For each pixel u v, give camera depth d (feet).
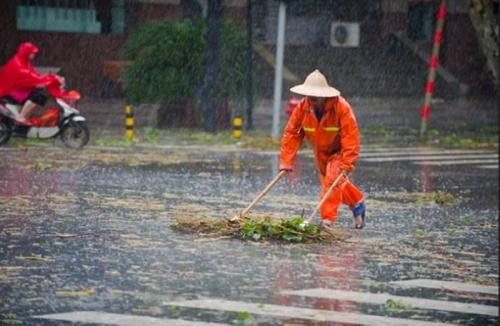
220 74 153.07
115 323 44.19
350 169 68.03
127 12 211.82
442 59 245.86
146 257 59.00
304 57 235.20
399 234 72.90
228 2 221.66
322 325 45.50
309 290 52.60
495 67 161.99
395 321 46.98
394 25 240.73
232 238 66.49
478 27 161.58
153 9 212.84
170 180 98.22
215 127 150.71
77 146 125.39
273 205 84.23
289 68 233.14
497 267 62.28
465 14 244.63
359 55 239.71
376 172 115.55
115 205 79.82
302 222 67.26
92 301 48.11
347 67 237.66
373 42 240.94
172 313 46.44
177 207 80.18
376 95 238.48
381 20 240.32
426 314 48.85
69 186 90.27
